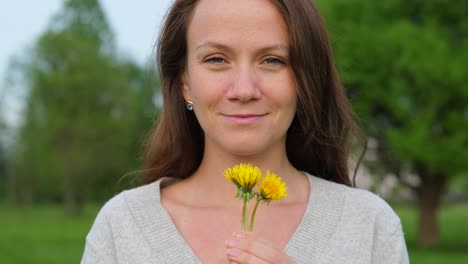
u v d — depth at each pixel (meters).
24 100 37.16
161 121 2.13
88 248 1.88
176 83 2.05
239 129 1.69
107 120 35.56
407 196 36.72
